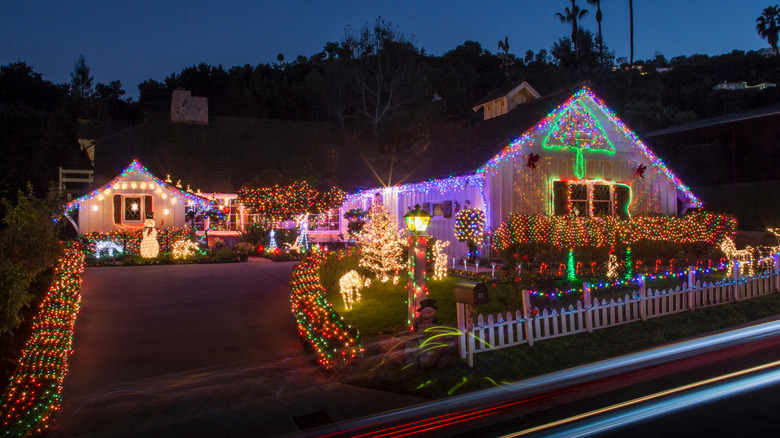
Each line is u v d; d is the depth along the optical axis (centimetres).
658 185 1991
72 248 1620
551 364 786
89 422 589
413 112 4262
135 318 1010
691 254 1767
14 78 5866
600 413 581
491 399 648
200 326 974
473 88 5528
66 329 838
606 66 6506
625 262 1501
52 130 3781
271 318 1033
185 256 1786
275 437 551
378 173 2830
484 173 1708
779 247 1756
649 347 870
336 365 746
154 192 2119
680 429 521
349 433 556
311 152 2883
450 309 1075
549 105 1858
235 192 2478
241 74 5466
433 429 559
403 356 761
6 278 741
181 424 584
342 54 4400
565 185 1838
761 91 5203
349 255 1445
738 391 632
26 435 529
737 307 1091
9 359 772
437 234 2014
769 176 2433
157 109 5288
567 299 1102
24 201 1862
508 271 1383
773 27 5959
